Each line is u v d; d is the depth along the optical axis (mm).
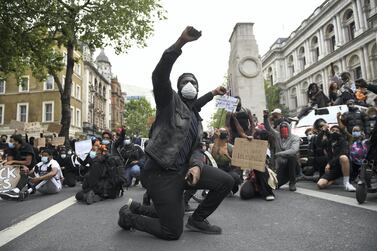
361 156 7336
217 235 3760
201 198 6648
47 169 8578
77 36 17328
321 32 53781
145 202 5246
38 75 19312
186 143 3535
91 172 6898
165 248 3293
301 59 61562
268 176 6301
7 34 14516
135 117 75625
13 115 41500
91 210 5727
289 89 65000
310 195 6477
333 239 3463
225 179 3684
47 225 4578
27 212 5809
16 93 41750
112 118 71250
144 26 17953
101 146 7156
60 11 15789
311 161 9141
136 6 17438
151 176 3473
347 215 4520
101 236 3840
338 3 48500
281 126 7719
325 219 4367
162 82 3311
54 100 40969
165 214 3445
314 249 3176
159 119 3541
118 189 7172
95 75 55312
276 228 4020
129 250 3260
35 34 16703
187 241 3516
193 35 3062
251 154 6332
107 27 16781
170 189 3430
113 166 7059
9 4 14492
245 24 22562
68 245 3521
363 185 5250
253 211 5176
